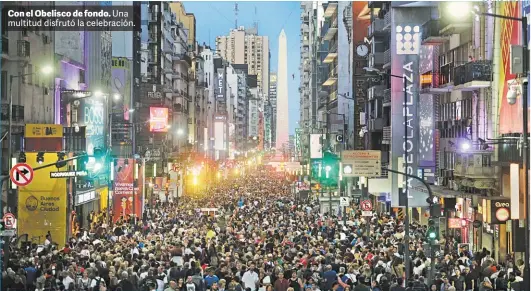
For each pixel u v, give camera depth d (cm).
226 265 2969
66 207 4778
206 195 9712
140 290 2709
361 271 2878
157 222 5584
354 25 9100
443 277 2764
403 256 3459
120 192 6078
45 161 4672
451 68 5147
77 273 2861
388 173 5484
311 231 4719
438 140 5562
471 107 4853
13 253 3338
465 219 4462
